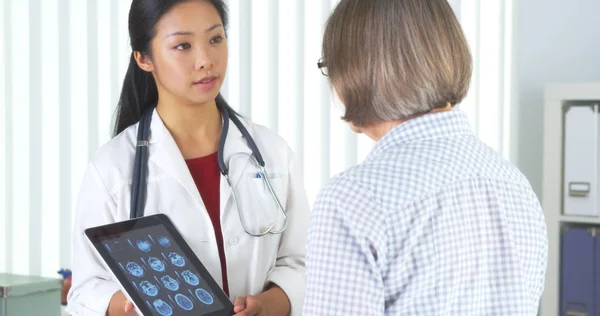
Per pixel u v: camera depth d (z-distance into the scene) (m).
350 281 0.75
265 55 2.38
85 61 2.50
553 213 2.34
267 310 1.24
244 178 1.34
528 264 0.84
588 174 2.28
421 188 0.77
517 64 2.66
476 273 0.79
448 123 0.83
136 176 1.28
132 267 1.11
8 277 1.92
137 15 1.26
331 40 0.85
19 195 2.59
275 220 1.34
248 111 2.39
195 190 1.29
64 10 2.52
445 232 0.77
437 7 0.82
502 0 2.58
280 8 2.37
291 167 1.42
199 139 1.35
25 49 2.56
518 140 2.67
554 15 2.62
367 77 0.81
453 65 0.82
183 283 1.14
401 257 0.76
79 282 1.27
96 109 2.49
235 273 1.29
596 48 2.58
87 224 1.28
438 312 0.76
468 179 0.80
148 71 1.33
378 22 0.81
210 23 1.24
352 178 0.78
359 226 0.75
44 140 2.55
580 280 2.30
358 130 0.89
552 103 2.32
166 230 1.22
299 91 2.36
